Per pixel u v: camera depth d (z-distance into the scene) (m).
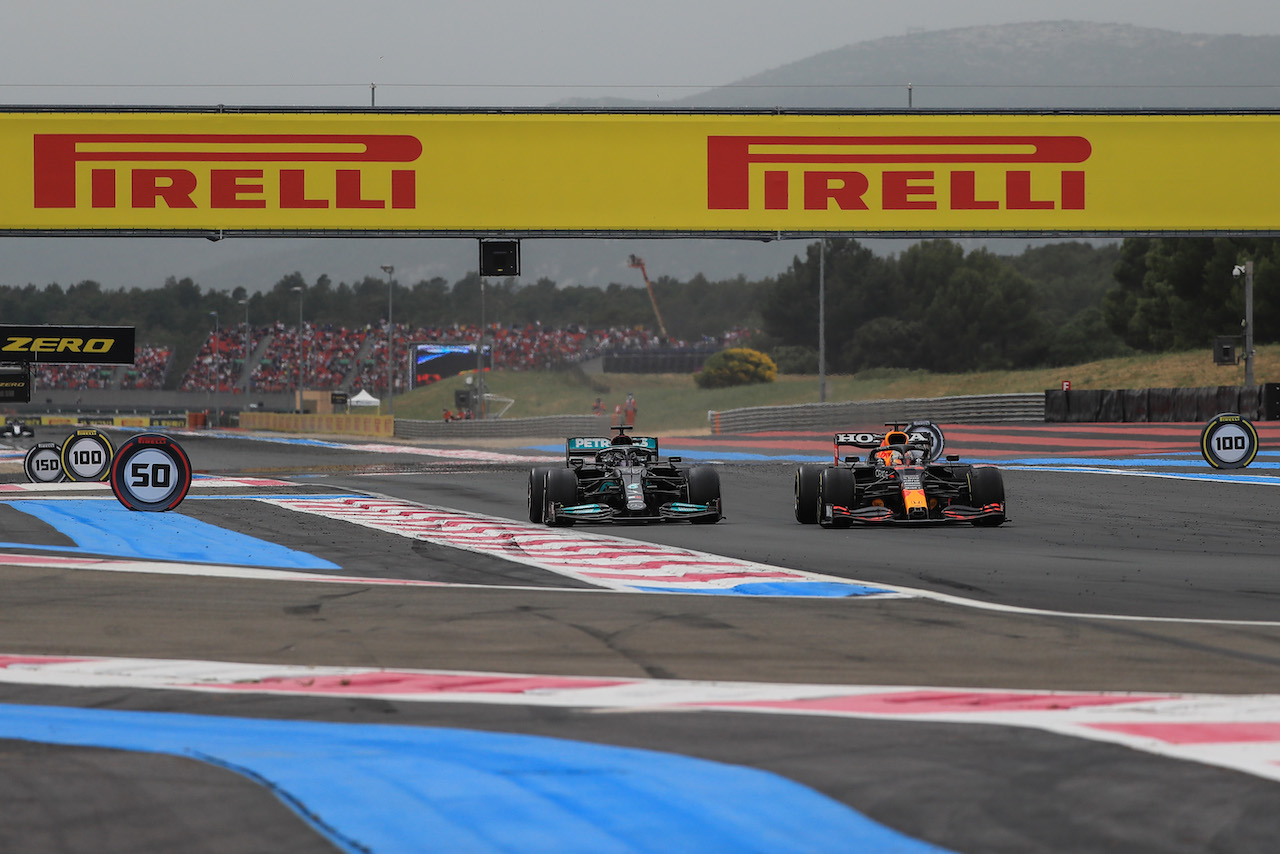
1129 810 15.25
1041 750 18.06
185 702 21.70
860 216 79.81
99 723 20.12
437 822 14.91
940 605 32.78
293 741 18.84
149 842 14.29
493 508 64.88
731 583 37.12
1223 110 80.00
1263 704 21.16
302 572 40.09
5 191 77.44
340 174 78.81
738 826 14.73
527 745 18.52
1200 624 29.62
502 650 26.64
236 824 14.90
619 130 79.69
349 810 15.38
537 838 14.36
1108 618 30.58
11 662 25.33
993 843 14.13
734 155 79.69
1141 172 80.19
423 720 20.27
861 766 17.25
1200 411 136.12
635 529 53.25
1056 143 80.00
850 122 79.50
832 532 51.88
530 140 79.62
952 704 21.27
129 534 51.22
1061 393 151.75
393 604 33.09
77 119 77.62
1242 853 13.79
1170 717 20.19
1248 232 80.69
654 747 18.38
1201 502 65.06
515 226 79.50
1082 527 53.69
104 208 77.81
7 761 17.72
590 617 30.88
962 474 56.34
